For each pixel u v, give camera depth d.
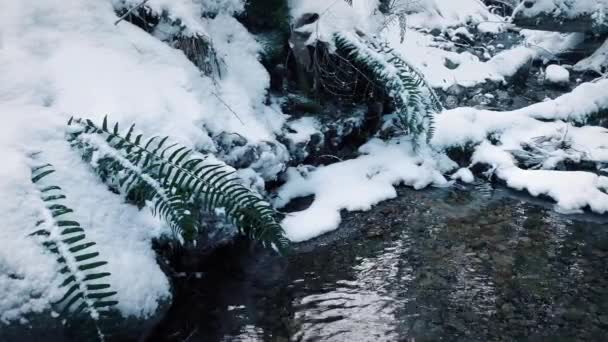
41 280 1.84
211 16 3.47
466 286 2.59
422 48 5.62
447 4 7.23
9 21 2.59
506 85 5.37
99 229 2.11
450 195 3.55
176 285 2.47
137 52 2.88
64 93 2.49
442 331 2.28
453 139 3.89
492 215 3.28
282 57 3.86
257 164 3.03
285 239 2.37
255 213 2.31
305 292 2.55
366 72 3.95
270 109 3.61
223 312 2.41
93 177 2.27
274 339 2.24
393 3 4.77
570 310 2.40
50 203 2.04
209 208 2.27
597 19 5.59
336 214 3.21
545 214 3.29
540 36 6.73
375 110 4.13
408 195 3.53
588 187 3.42
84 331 1.85
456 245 2.95
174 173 2.35
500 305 2.44
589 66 5.73
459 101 4.93
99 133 2.29
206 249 2.65
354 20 3.83
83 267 1.82
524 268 2.73
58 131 2.29
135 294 2.00
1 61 2.44
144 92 2.69
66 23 2.73
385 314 2.39
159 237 2.32
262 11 3.70
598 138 4.11
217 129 2.90
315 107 3.84
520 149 3.96
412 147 3.93
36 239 1.90
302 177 3.52
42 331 1.81
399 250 2.90
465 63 5.50
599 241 2.99
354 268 2.74
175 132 2.60
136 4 3.08
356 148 4.02
